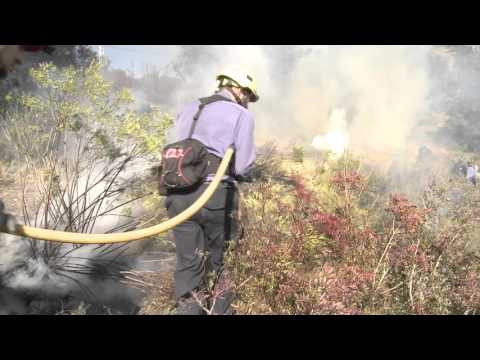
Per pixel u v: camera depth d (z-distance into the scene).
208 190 2.55
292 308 2.80
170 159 2.65
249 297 2.84
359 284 2.81
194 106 2.87
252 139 2.77
